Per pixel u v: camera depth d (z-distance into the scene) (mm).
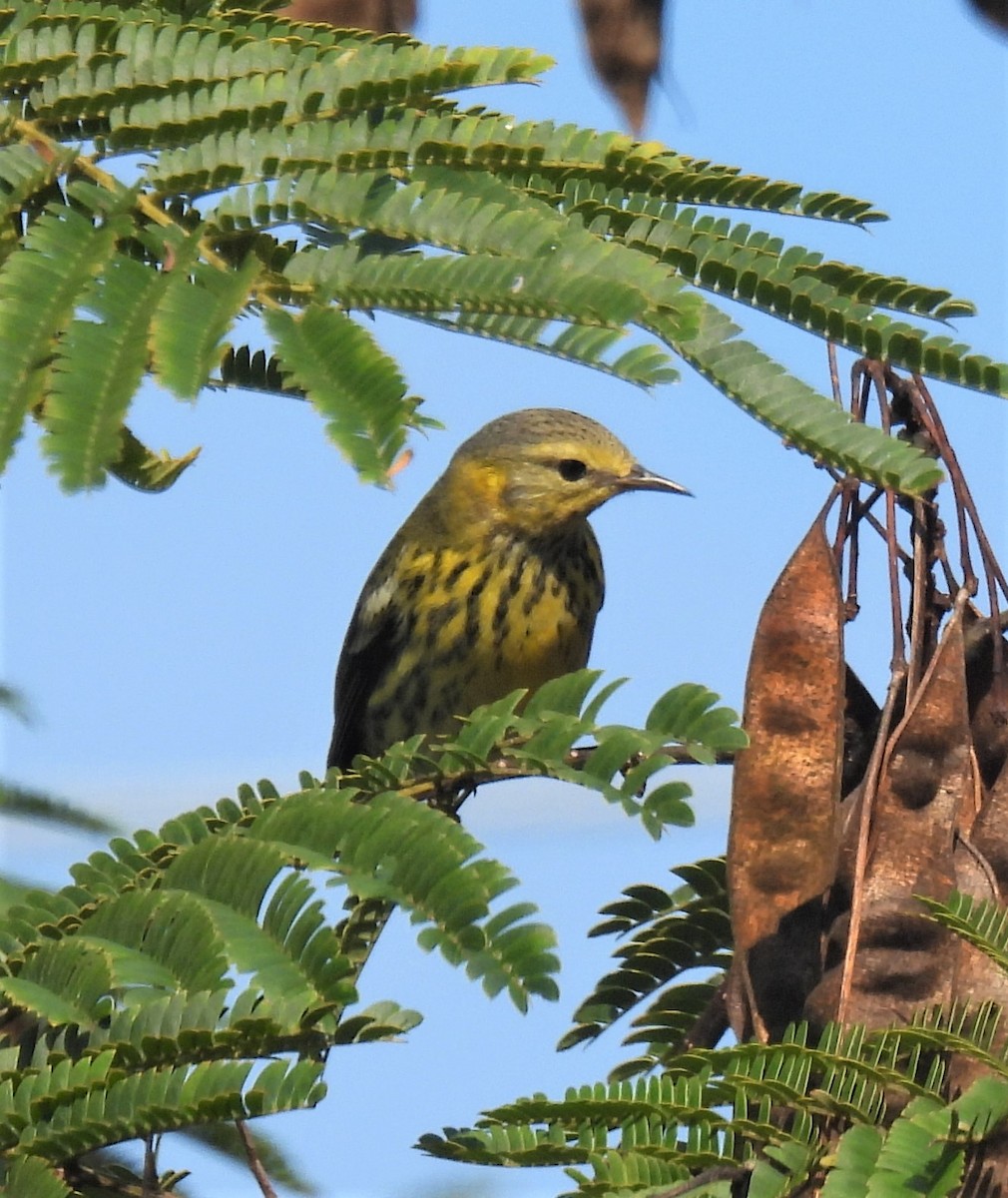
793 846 7223
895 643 7297
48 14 6594
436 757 6812
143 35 6449
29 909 5629
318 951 5203
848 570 7750
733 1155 5594
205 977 5184
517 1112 5660
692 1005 8211
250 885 5426
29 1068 5160
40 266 5516
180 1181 7078
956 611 7320
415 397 5277
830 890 7121
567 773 6328
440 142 6348
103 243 5695
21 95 6426
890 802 7008
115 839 5984
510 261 5754
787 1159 5520
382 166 6289
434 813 5578
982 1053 5496
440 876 5422
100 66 6398
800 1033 5793
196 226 6211
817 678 7465
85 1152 5125
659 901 8258
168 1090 5051
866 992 6648
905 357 6344
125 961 5246
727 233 6516
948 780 7016
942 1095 5770
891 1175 5238
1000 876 6844
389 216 6016
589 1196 5395
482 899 5352
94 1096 5078
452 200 6000
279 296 5934
